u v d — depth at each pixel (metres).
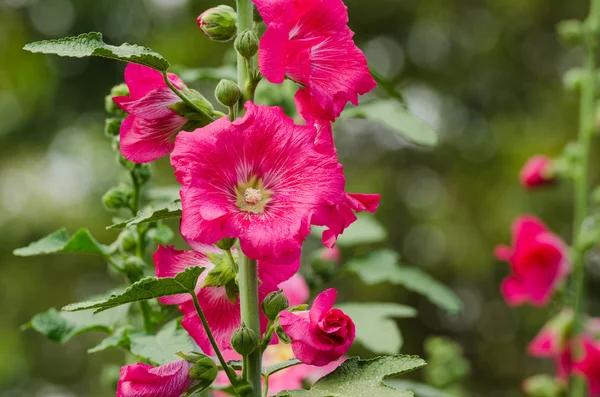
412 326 5.11
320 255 1.51
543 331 1.81
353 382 1.10
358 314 1.48
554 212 4.86
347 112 1.51
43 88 4.72
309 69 1.11
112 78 4.79
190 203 1.06
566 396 1.76
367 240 1.54
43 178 4.73
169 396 1.10
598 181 4.85
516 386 5.14
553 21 5.21
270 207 1.08
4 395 4.42
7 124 4.75
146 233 1.34
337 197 1.08
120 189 1.33
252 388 1.12
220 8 1.14
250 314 1.13
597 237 1.75
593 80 1.85
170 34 4.62
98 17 4.78
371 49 5.27
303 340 1.08
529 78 5.21
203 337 1.16
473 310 5.17
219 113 1.14
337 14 1.12
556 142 4.88
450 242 4.98
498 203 4.93
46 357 4.55
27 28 4.81
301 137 1.09
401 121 1.50
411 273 1.54
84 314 1.34
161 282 1.07
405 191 5.16
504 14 5.19
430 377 1.65
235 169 1.08
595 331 1.82
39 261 4.61
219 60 4.56
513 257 1.81
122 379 1.09
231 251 1.16
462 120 5.23
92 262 4.64
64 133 4.75
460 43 5.24
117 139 1.32
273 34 1.08
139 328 1.39
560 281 1.81
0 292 4.50
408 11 5.16
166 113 1.14
